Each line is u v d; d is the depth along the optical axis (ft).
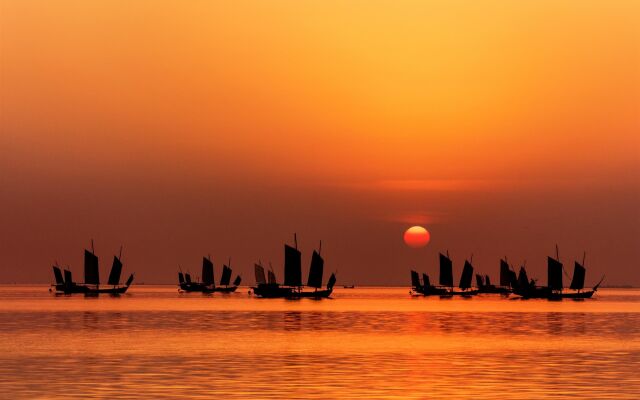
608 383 416.05
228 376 440.04
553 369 472.44
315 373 452.76
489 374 450.30
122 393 381.60
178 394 378.94
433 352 571.69
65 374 448.24
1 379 428.56
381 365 491.72
